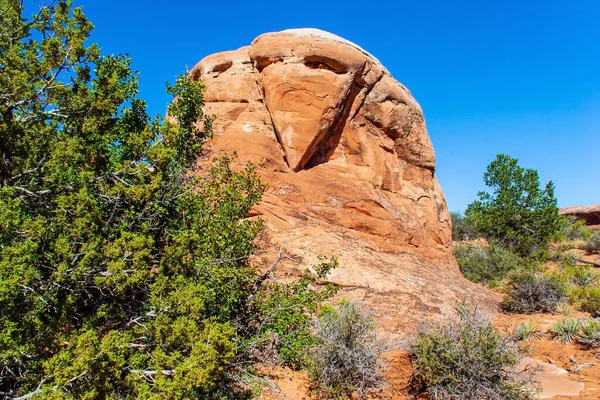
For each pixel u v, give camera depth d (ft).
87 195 14.85
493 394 16.57
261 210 37.24
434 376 17.35
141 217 17.72
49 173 15.93
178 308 14.17
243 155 39.50
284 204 38.91
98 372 11.85
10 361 12.88
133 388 12.87
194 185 21.53
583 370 21.17
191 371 12.05
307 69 43.39
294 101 42.98
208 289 17.25
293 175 41.88
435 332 18.79
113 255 13.93
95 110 17.67
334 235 37.86
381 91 49.06
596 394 18.17
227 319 18.86
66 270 13.60
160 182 17.70
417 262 42.19
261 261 32.04
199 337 13.30
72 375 11.41
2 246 13.20
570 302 35.63
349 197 42.50
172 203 19.63
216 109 44.14
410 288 32.27
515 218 67.21
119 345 12.67
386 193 48.14
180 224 19.47
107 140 18.74
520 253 64.13
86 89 17.76
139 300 17.63
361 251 36.58
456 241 86.33
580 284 42.27
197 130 25.93
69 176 16.01
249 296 20.62
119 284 14.12
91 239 14.61
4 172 16.55
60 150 14.96
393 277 33.32
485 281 48.67
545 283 35.01
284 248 33.99
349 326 19.12
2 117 15.80
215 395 15.61
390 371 19.04
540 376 20.66
